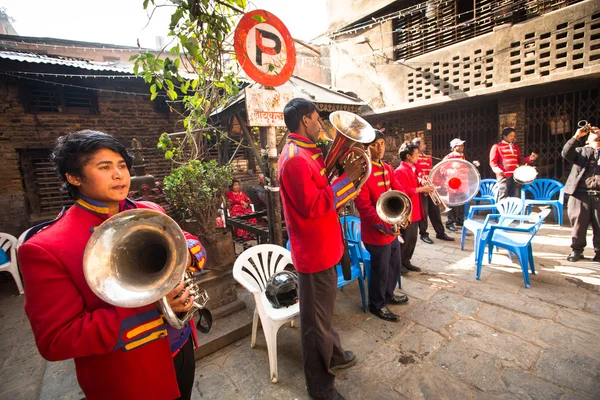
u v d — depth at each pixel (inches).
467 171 149.4
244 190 287.1
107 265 35.5
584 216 142.3
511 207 160.9
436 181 152.6
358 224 127.0
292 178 63.2
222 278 110.6
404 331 101.5
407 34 311.0
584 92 234.7
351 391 77.7
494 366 82.8
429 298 122.0
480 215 246.8
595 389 73.0
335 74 376.5
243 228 148.1
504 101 261.3
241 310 113.7
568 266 142.3
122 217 37.3
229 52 98.7
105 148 39.5
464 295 122.3
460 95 267.1
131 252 38.6
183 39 92.0
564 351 86.1
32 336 119.3
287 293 87.4
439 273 145.6
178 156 165.3
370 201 105.7
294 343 98.9
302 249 68.2
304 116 67.5
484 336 95.6
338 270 115.6
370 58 337.7
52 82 198.5
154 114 258.7
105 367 40.6
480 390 75.3
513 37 235.1
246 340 101.7
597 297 113.1
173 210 119.6
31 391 87.2
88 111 234.7
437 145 323.9
